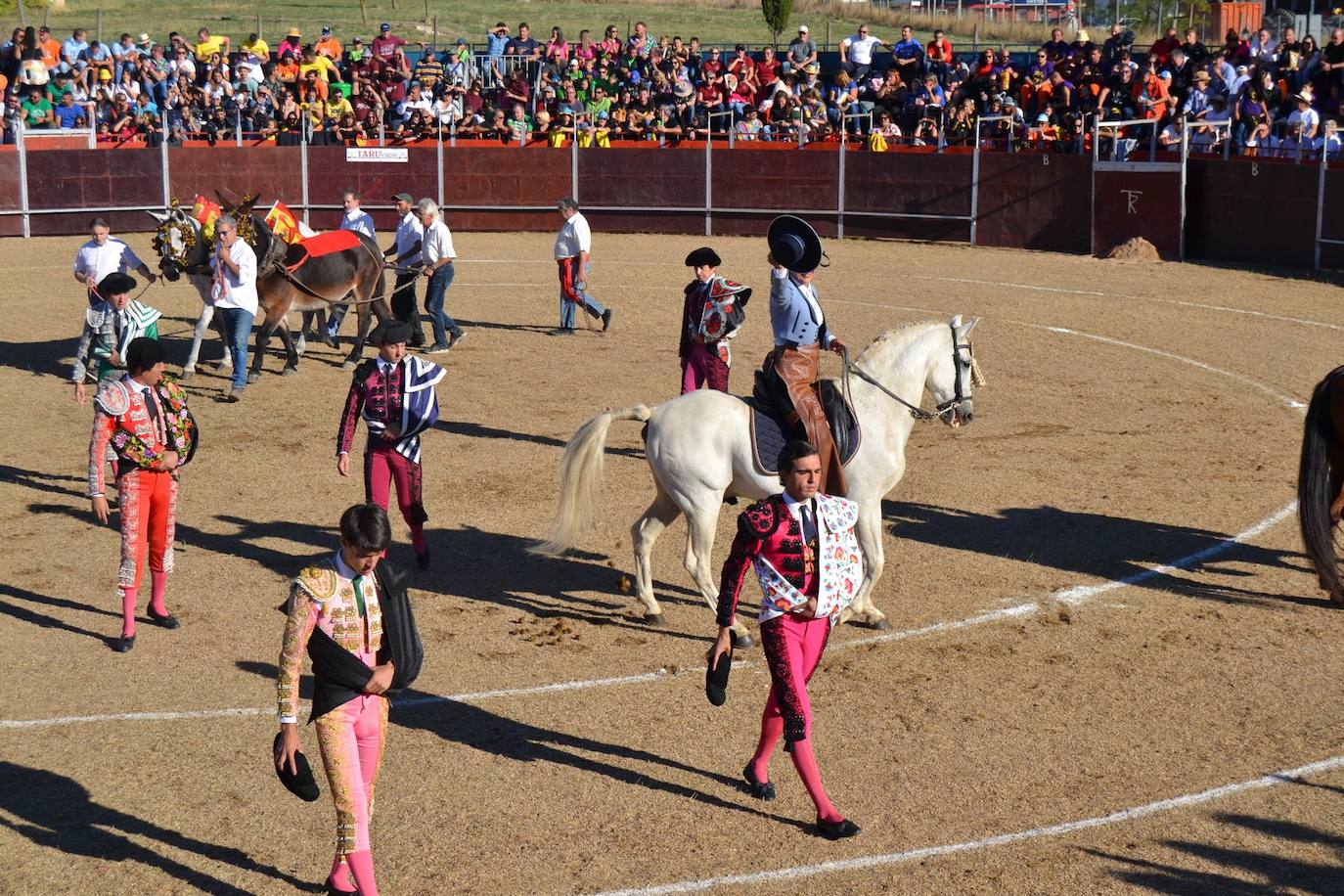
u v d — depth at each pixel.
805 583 6.46
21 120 28.25
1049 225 27.59
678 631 9.22
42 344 18.20
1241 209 25.39
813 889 6.19
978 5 51.03
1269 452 13.58
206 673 8.45
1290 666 8.63
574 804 6.95
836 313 20.89
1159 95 28.80
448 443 13.84
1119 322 20.36
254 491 12.12
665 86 32.94
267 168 29.64
